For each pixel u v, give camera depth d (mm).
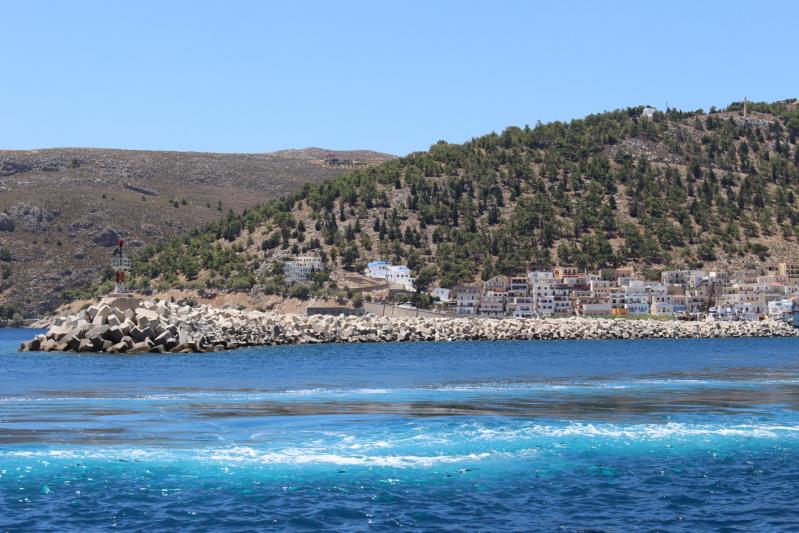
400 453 47656
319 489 40969
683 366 125000
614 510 38938
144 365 123562
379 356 155625
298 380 95062
